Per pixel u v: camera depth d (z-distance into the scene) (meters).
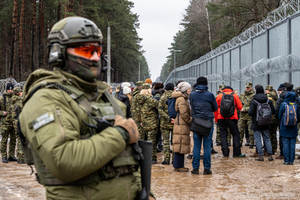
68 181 1.38
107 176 1.47
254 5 27.91
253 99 7.28
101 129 1.48
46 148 1.33
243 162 7.17
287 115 6.62
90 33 1.53
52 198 1.45
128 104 7.88
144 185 1.63
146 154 1.63
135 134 1.53
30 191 4.90
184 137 6.17
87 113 1.48
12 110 7.45
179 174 6.03
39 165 1.48
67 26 1.53
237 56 19.39
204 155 6.03
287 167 6.54
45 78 1.51
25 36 36.97
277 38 13.30
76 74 1.56
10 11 33.91
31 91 1.50
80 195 1.44
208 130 5.85
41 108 1.39
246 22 30.94
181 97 6.14
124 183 1.53
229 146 9.77
